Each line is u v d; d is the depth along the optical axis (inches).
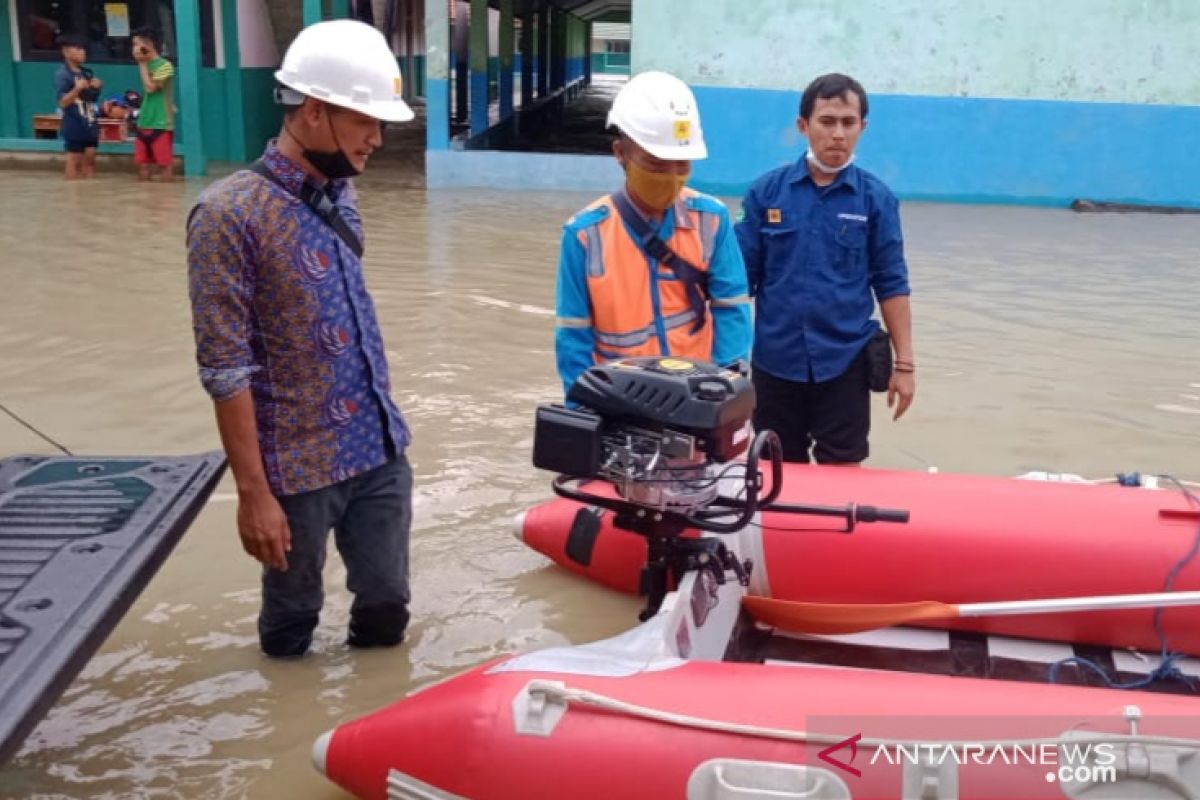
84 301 303.7
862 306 153.2
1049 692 93.2
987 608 123.5
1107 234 455.2
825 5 529.3
